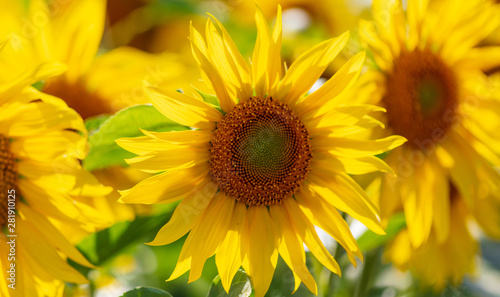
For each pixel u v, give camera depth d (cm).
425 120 107
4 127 95
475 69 108
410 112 106
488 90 108
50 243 97
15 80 93
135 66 106
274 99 96
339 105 94
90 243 100
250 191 97
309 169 97
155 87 92
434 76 107
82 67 105
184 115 94
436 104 107
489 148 108
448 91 108
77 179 96
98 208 101
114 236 101
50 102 94
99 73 106
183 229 94
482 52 108
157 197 94
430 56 106
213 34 93
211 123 96
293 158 96
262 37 93
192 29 92
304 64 95
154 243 93
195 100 94
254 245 96
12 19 102
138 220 101
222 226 96
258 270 95
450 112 108
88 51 105
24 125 95
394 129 107
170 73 106
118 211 101
